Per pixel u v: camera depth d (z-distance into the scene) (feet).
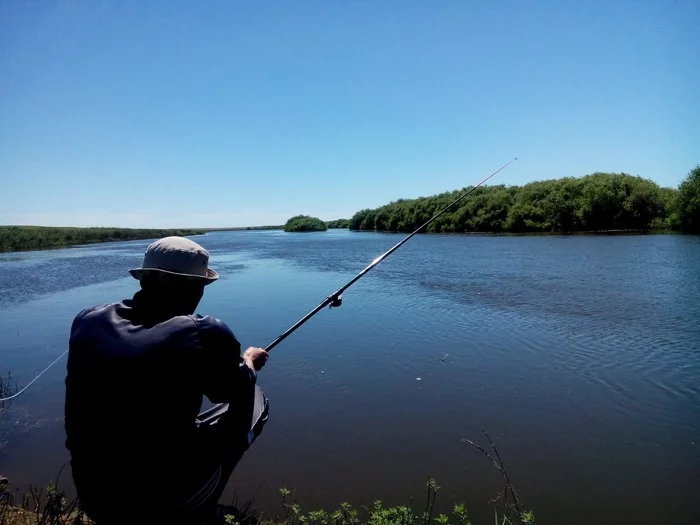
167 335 6.50
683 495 14.67
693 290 44.47
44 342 35.19
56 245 176.14
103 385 6.30
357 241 152.66
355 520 12.51
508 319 36.32
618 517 13.73
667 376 23.86
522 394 22.53
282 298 49.55
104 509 6.38
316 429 19.66
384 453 17.66
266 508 14.32
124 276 72.08
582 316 36.35
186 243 7.48
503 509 14.16
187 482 6.81
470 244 112.57
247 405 7.47
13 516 12.41
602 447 17.66
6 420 21.53
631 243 93.50
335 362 27.94
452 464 16.81
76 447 6.45
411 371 26.04
